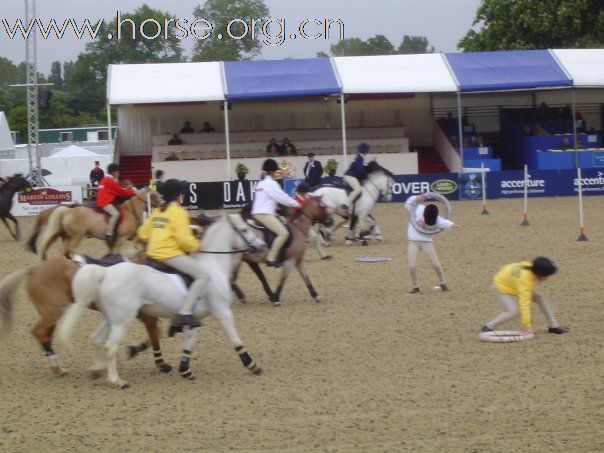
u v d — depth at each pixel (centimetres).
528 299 1136
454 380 966
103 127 6756
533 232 2306
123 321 962
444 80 3616
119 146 4316
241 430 822
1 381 1025
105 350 965
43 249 1745
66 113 9088
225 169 3847
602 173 3412
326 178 2870
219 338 1222
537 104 4391
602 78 3628
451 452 746
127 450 775
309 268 1845
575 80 3597
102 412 893
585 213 2736
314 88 3566
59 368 1032
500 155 4222
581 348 1085
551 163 3750
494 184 3384
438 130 4259
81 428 841
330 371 1028
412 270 1498
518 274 1138
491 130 4378
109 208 1753
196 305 1008
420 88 3575
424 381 967
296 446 773
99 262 1034
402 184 3378
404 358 1075
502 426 809
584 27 5012
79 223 1742
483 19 5241
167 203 1001
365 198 2166
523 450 745
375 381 976
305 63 3800
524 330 1157
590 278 1588
